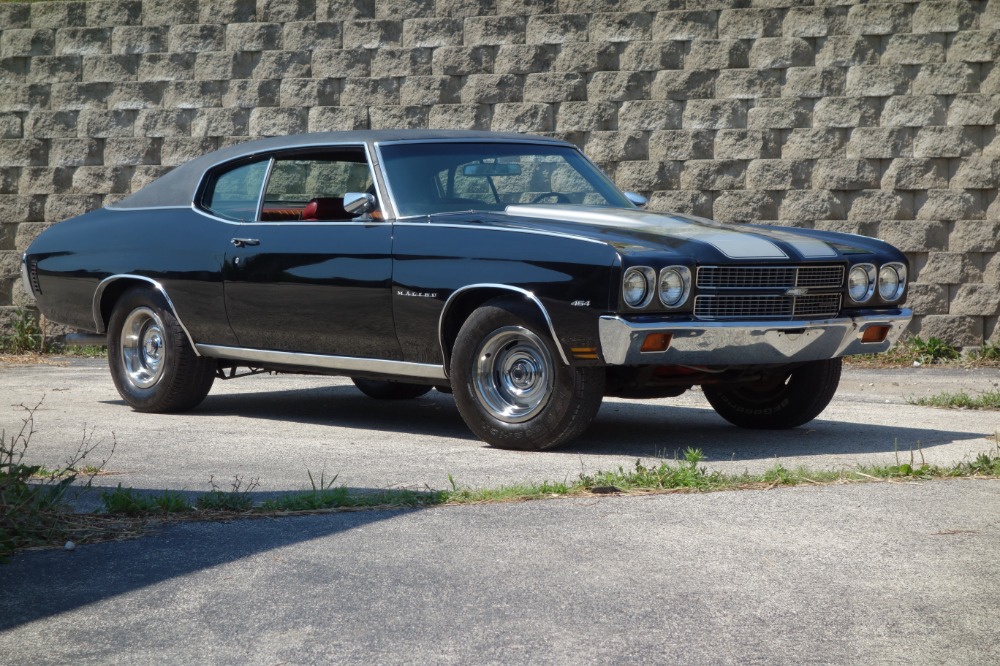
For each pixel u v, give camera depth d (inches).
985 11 416.5
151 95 480.1
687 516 176.4
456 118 452.8
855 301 248.1
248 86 471.2
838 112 427.2
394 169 261.6
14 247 492.1
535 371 236.4
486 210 261.0
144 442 252.7
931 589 142.3
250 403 327.0
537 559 154.9
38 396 337.4
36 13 491.5
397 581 146.1
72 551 158.9
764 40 430.9
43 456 233.6
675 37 436.5
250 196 284.4
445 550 159.0
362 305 254.8
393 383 335.9
